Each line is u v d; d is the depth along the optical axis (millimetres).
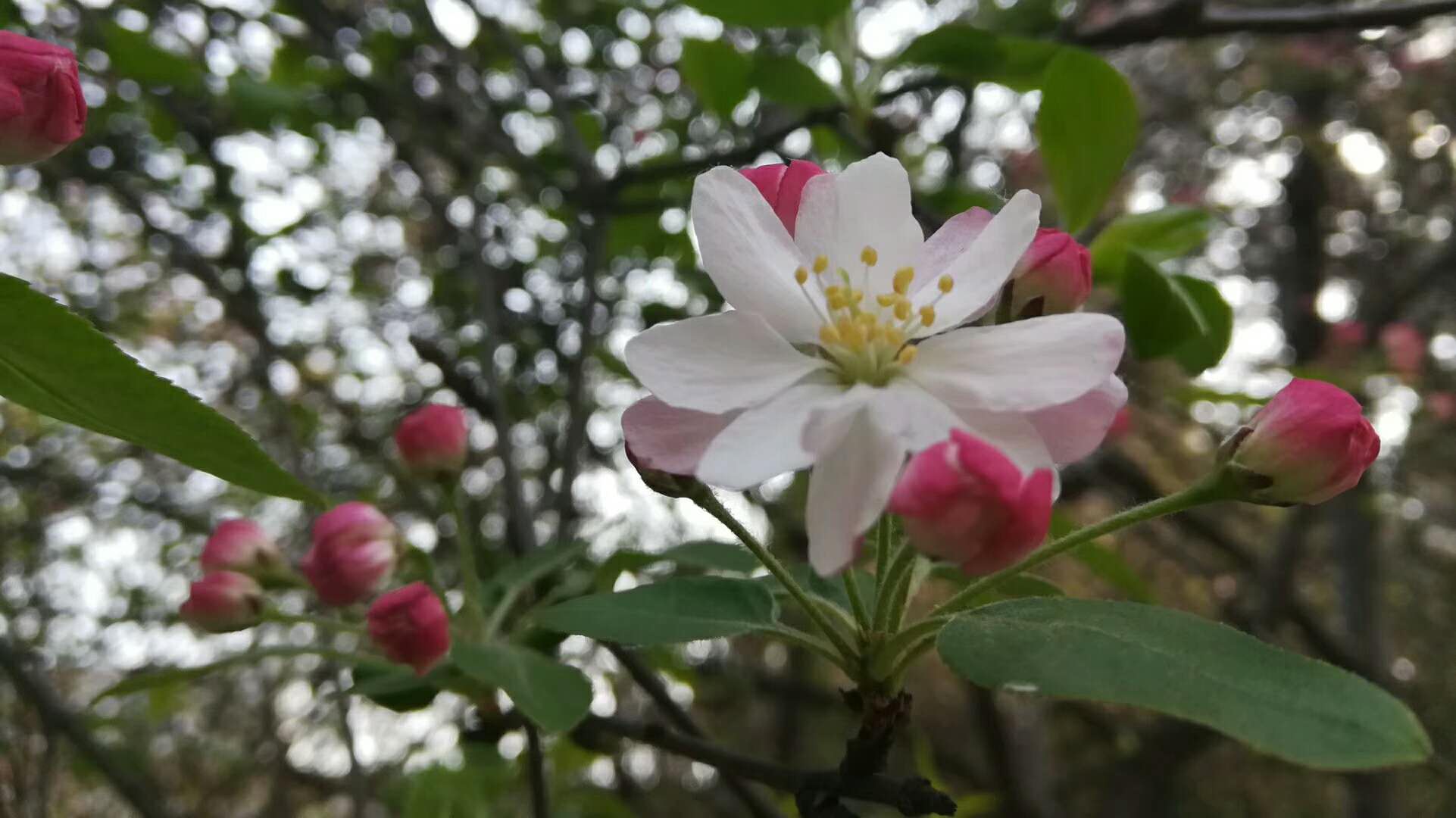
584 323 210
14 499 347
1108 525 88
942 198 195
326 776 345
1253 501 86
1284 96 435
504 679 106
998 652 72
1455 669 486
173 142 272
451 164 281
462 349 279
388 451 321
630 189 250
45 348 67
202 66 256
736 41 278
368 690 121
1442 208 438
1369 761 59
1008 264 85
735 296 85
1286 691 65
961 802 256
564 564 144
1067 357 78
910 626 87
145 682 110
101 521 355
